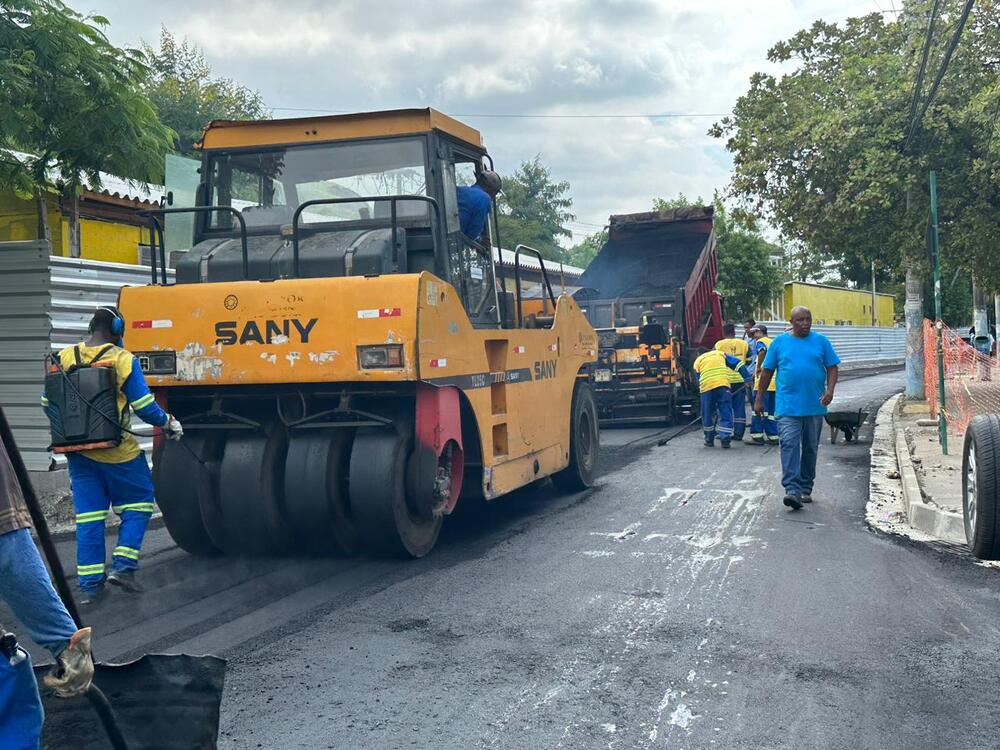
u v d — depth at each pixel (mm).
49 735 2998
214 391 7629
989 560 7418
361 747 4133
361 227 7992
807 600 6309
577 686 4816
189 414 7941
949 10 18344
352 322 6961
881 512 9430
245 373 7168
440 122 8070
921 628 5711
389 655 5312
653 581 6824
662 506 9859
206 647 5492
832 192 20359
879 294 66688
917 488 9883
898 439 14805
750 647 5379
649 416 18719
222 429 7824
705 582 6777
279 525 7668
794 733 4230
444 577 7043
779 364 9633
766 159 20906
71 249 15547
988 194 18375
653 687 4789
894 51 20859
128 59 10469
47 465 10039
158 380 7340
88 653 2588
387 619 5996
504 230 57125
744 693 4703
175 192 13789
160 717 3010
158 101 34156
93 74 9852
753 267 39344
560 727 4320
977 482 7285
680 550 7797
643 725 4332
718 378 14961
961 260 19719
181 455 7750
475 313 8461
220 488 7574
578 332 11062
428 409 7305
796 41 21562
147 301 7371
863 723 4332
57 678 2557
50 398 6578
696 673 4980
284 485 7566
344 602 6418
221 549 7914
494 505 10250
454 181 8281
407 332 6871
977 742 4129
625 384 18672
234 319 7191
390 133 8023
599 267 21203
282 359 7090
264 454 7574
